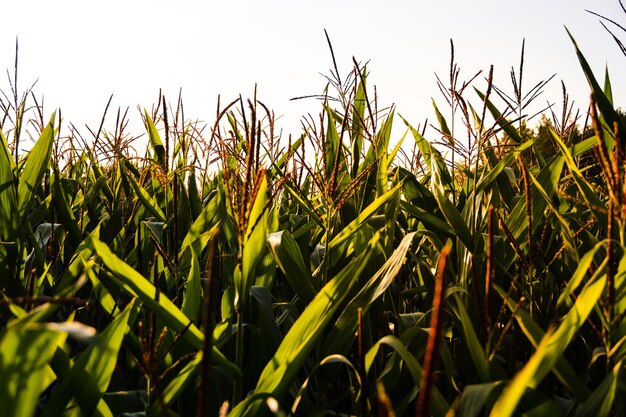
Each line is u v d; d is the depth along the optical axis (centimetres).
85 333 92
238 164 252
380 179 288
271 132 250
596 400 144
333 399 245
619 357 158
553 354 134
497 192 283
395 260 200
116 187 372
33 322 122
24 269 251
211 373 199
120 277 157
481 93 301
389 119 340
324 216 296
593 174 329
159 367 196
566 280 240
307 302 218
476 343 152
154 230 269
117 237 304
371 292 201
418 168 397
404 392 239
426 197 310
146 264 276
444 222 260
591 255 150
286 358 161
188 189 316
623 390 158
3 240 248
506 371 236
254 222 169
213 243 118
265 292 207
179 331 161
